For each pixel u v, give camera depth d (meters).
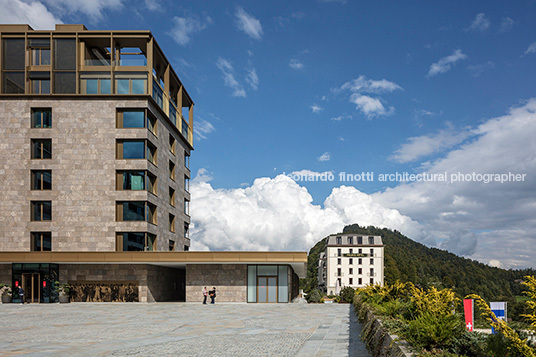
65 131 42.06
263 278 40.12
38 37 42.94
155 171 44.84
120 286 39.81
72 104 42.34
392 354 9.39
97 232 40.97
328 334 17.55
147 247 42.22
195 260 39.06
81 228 41.03
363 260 110.19
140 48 46.88
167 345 14.92
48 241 41.25
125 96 42.50
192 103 63.09
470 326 14.53
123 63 43.22
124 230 41.09
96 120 42.19
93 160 41.78
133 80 43.06
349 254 110.56
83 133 42.06
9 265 39.62
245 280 39.94
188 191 60.47
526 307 7.40
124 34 43.06
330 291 109.00
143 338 16.72
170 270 47.84
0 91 42.44
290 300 43.81
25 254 38.88
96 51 47.25
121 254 39.03
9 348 14.55
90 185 41.50
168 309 31.86
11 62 42.84
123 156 42.16
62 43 42.97
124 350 13.95
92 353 13.47
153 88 44.47
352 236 113.25
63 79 42.69
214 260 39.03
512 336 6.76
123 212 41.59
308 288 137.75
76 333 18.33
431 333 8.77
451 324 8.83
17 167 41.59
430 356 8.13
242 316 26.11
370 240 112.50
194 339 16.34
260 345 14.79
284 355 12.88
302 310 31.17
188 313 28.30
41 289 39.03
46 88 42.72
